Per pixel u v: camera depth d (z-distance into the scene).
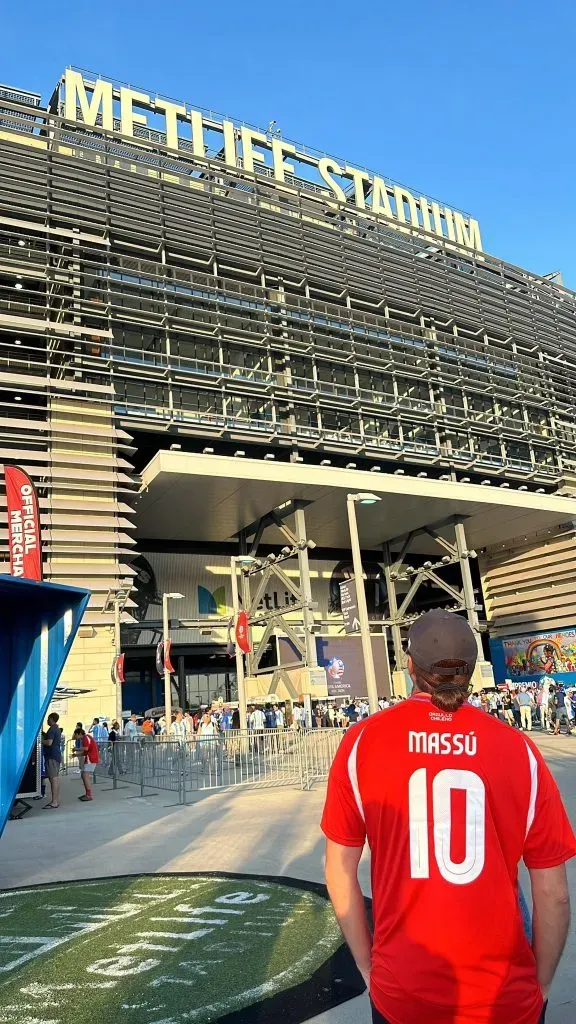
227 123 44.34
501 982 1.97
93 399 33.97
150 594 46.25
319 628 40.53
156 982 4.82
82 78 39.94
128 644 44.09
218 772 16.77
